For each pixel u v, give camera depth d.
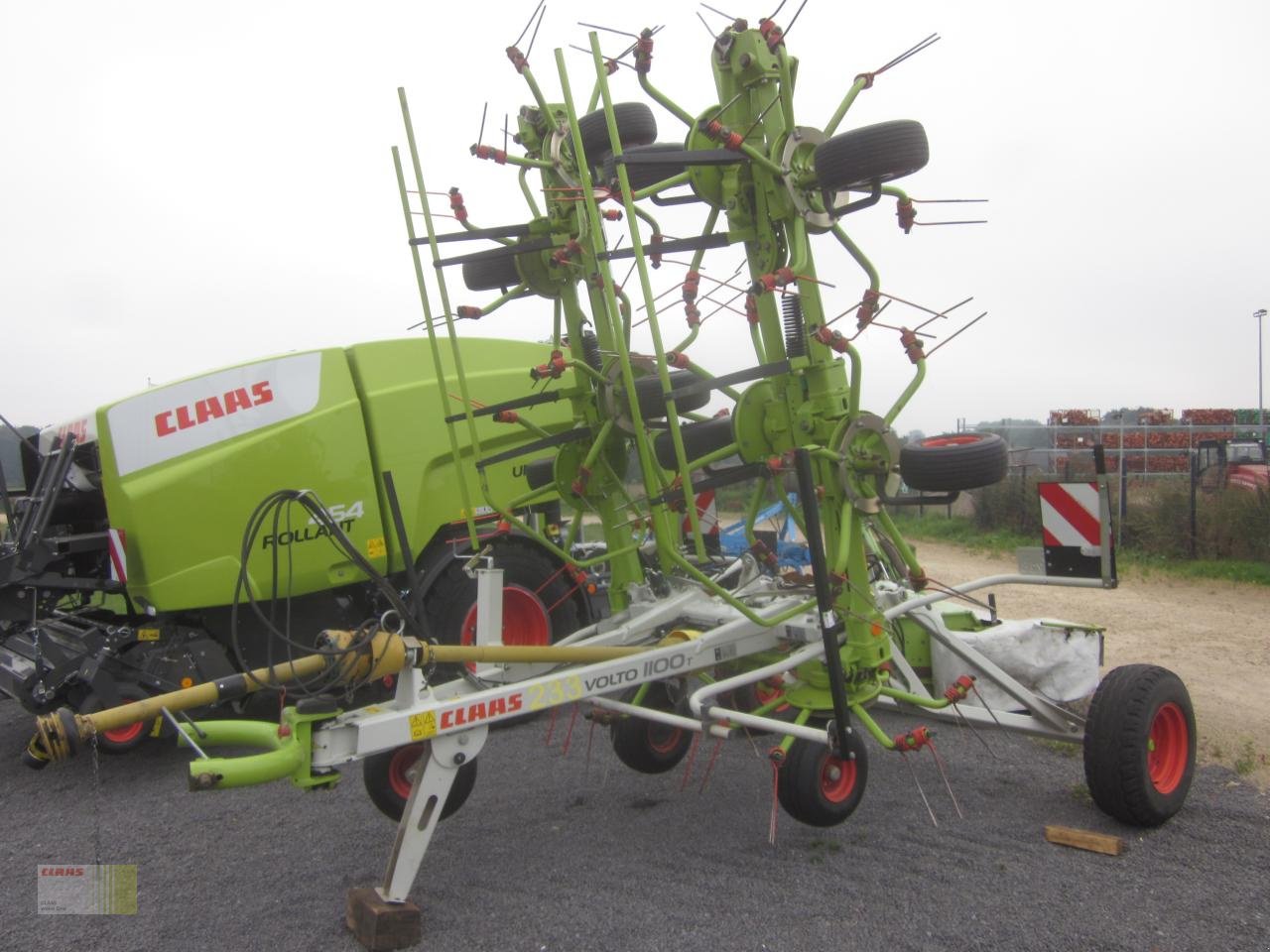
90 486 6.64
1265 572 11.59
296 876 4.33
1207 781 4.93
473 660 3.94
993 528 17.27
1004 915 3.62
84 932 3.84
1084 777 4.96
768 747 5.85
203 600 6.16
